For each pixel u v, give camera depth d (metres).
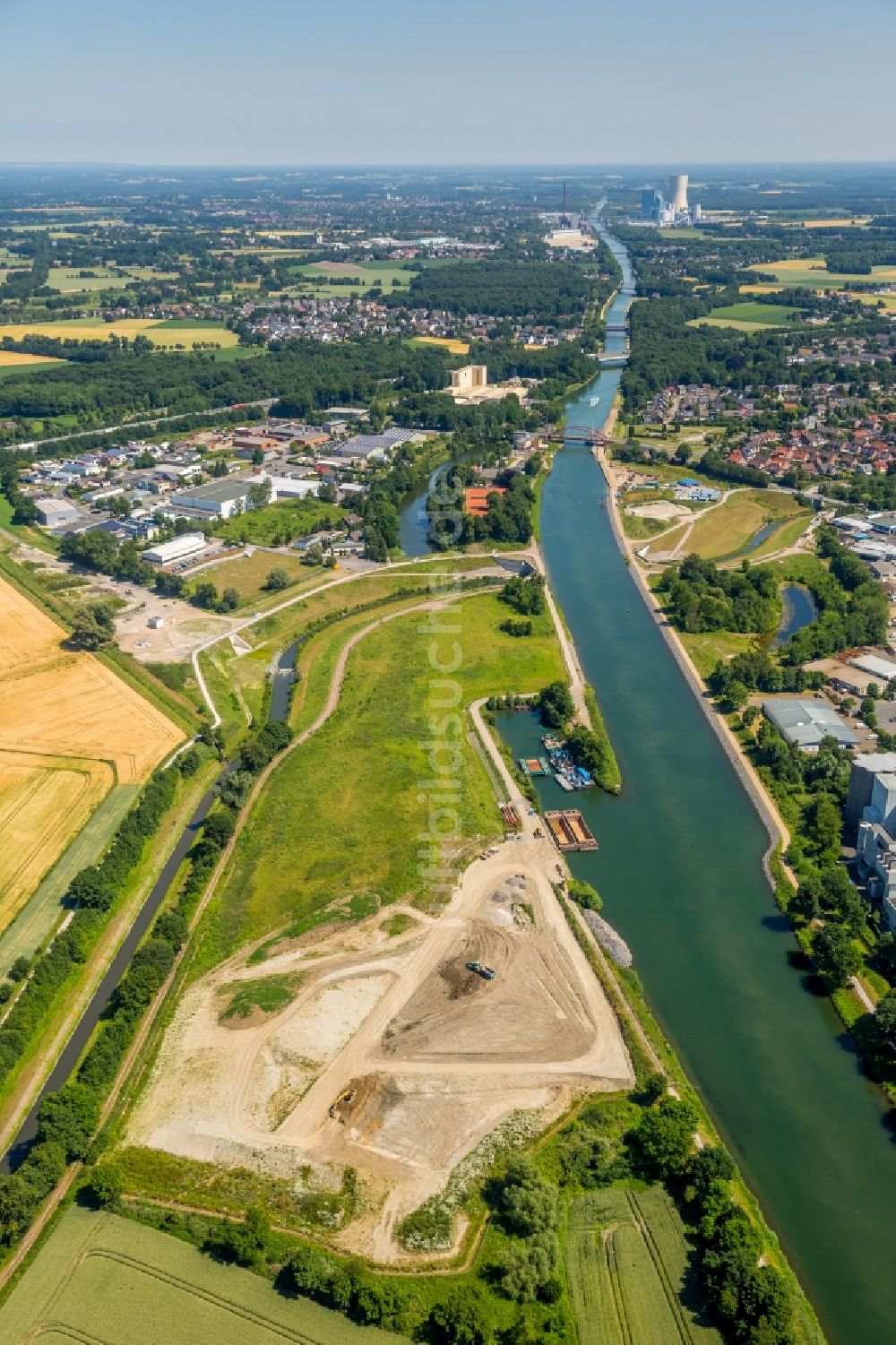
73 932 192.25
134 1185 146.12
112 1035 169.12
